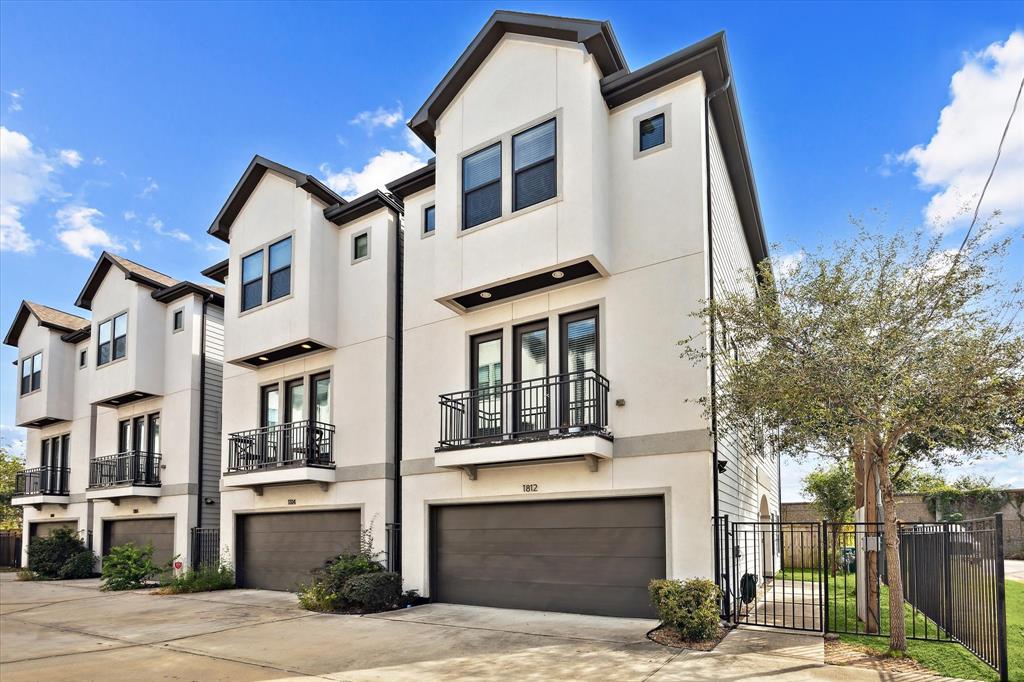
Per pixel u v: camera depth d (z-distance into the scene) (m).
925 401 7.18
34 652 9.62
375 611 11.80
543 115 11.41
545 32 11.55
